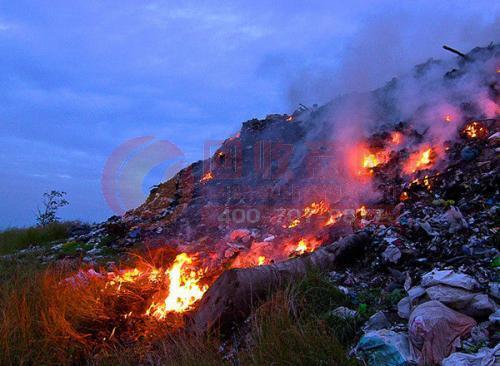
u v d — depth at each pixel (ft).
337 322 12.80
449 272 12.93
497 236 15.33
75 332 15.35
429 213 19.26
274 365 11.05
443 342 10.77
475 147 22.88
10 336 14.01
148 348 14.83
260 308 13.66
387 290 14.69
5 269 24.20
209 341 13.75
